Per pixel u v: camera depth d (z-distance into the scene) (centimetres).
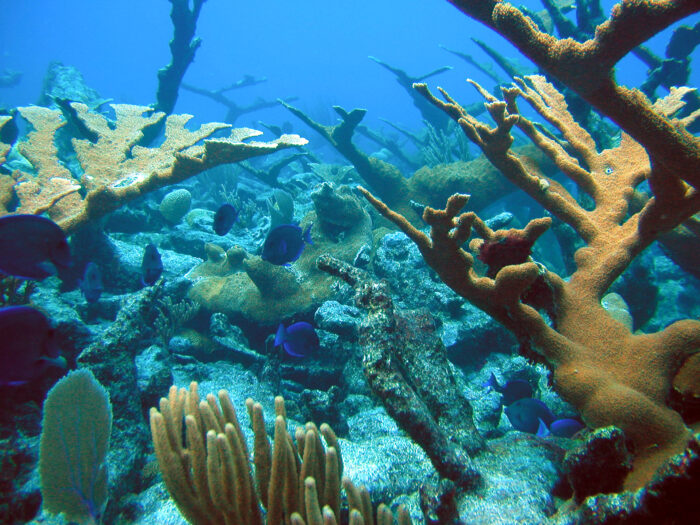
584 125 550
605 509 146
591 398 182
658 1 142
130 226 657
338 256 514
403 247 543
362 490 159
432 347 252
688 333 187
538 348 202
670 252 484
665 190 201
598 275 225
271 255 361
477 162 694
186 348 454
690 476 117
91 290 319
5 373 191
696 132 670
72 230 381
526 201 1015
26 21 11544
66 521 206
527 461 211
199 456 150
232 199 905
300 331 368
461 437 222
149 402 329
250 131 432
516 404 312
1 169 516
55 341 208
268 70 14425
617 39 152
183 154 380
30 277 229
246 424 312
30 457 240
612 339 202
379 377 204
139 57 13375
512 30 170
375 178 709
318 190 518
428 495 172
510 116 229
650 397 181
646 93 629
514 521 175
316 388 431
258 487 161
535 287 216
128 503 241
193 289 526
